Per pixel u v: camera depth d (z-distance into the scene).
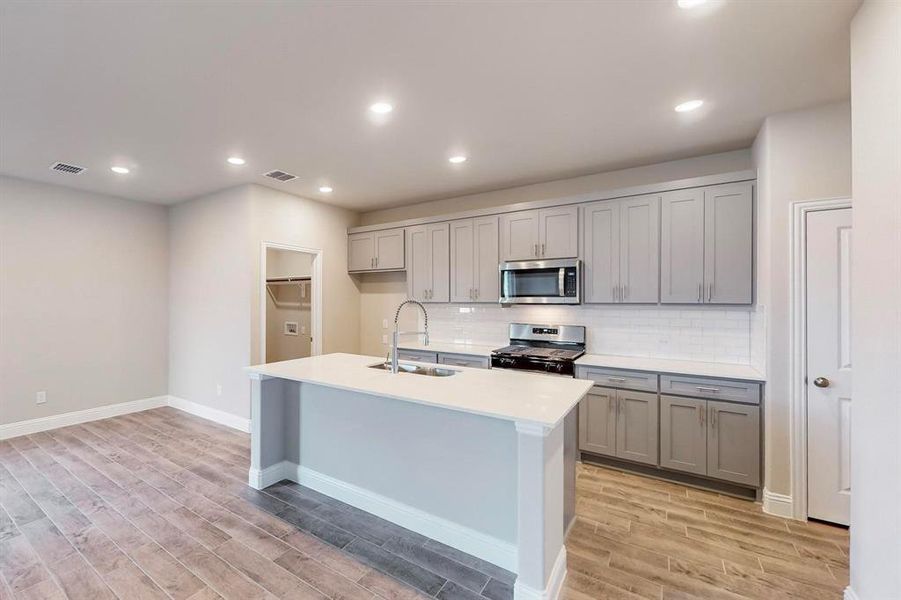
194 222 4.70
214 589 1.91
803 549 2.22
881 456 1.49
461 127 2.81
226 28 1.78
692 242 3.16
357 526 2.44
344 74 2.16
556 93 2.36
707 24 1.76
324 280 4.93
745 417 2.77
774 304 2.58
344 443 2.73
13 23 1.72
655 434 3.09
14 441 3.82
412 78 2.20
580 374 3.39
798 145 2.52
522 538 1.80
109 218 4.55
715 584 1.96
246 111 2.56
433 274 4.51
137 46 1.90
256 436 2.91
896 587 1.41
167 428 4.21
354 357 3.39
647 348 3.64
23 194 3.97
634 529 2.43
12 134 2.88
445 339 4.76
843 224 2.41
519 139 3.02
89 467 3.26
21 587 1.92
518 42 1.89
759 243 2.85
